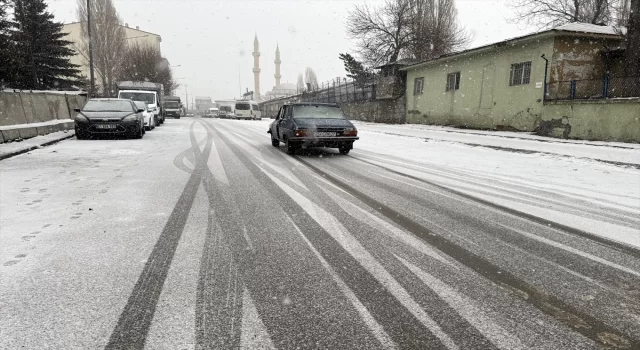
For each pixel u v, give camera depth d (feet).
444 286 7.95
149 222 12.08
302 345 5.84
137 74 148.36
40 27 106.93
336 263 9.06
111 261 8.97
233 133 55.16
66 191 16.31
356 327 6.37
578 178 21.63
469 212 13.92
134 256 9.29
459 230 11.76
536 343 6.00
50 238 10.48
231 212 13.38
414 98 80.18
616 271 8.85
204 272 8.45
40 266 8.63
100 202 14.53
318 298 7.35
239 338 6.00
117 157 26.94
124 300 7.16
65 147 32.32
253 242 10.41
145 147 33.55
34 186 17.24
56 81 110.93
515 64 53.78
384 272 8.59
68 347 5.72
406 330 6.30
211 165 24.23
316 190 17.34
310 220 12.56
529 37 49.19
